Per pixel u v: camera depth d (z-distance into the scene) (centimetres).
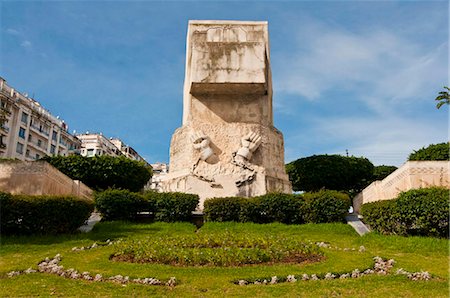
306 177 2691
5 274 779
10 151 4281
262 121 1859
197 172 1730
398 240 1077
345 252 967
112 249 983
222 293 650
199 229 1343
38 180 1438
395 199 1171
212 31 1941
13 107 4338
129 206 1456
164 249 924
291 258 902
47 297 625
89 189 1980
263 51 1812
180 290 664
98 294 644
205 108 1862
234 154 1762
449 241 1009
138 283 708
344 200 1427
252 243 1027
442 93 1673
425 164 1416
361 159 2833
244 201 1452
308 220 1426
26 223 1160
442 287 676
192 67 1788
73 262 848
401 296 636
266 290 662
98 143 6025
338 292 654
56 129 5184
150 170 2550
